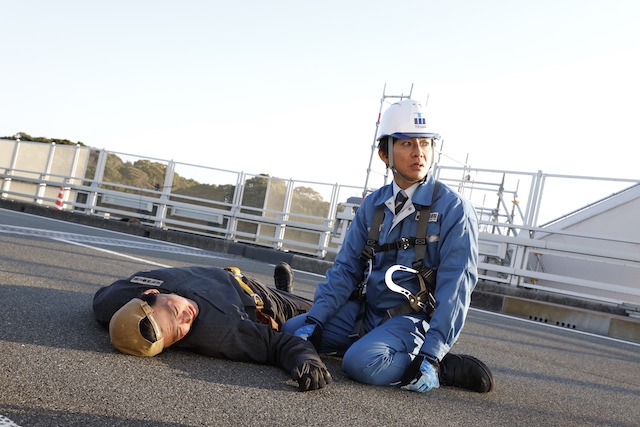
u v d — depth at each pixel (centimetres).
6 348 245
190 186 1463
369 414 229
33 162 1728
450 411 250
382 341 276
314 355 265
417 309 290
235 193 1409
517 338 544
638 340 720
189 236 1346
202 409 207
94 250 732
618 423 273
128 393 212
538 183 970
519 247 935
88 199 1570
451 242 286
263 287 339
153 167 1509
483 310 828
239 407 214
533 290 936
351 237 315
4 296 352
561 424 256
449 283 280
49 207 1625
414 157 292
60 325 300
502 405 274
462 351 421
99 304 302
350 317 312
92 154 1611
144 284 296
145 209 1502
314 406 228
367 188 1256
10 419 175
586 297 877
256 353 279
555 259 1020
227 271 330
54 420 179
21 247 627
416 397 265
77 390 208
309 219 1312
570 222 1016
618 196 984
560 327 736
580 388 346
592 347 566
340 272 309
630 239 851
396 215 301
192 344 278
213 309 281
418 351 280
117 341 260
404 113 294
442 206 294
